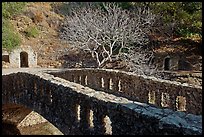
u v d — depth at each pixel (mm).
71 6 43094
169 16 33875
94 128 10320
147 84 16234
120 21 31828
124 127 8977
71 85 12195
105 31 31312
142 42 33344
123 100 9742
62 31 40125
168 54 32719
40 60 35219
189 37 35156
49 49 37375
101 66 31656
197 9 32000
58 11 43406
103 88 19391
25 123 21688
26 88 15789
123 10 34875
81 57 35906
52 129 21594
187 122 7645
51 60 35531
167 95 15227
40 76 14367
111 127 10180
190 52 33188
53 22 41625
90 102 10414
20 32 38281
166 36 35812
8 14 38812
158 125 7852
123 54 30938
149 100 16203
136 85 16984
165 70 31391
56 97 12711
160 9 33969
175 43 34625
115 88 18531
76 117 11406
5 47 31828
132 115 8664
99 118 10016
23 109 19953
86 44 31906
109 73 18953
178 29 35500
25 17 40500
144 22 34688
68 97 11742
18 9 40125
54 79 13617
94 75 20016
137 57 29391
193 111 14102
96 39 30938
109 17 32344
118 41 32500
